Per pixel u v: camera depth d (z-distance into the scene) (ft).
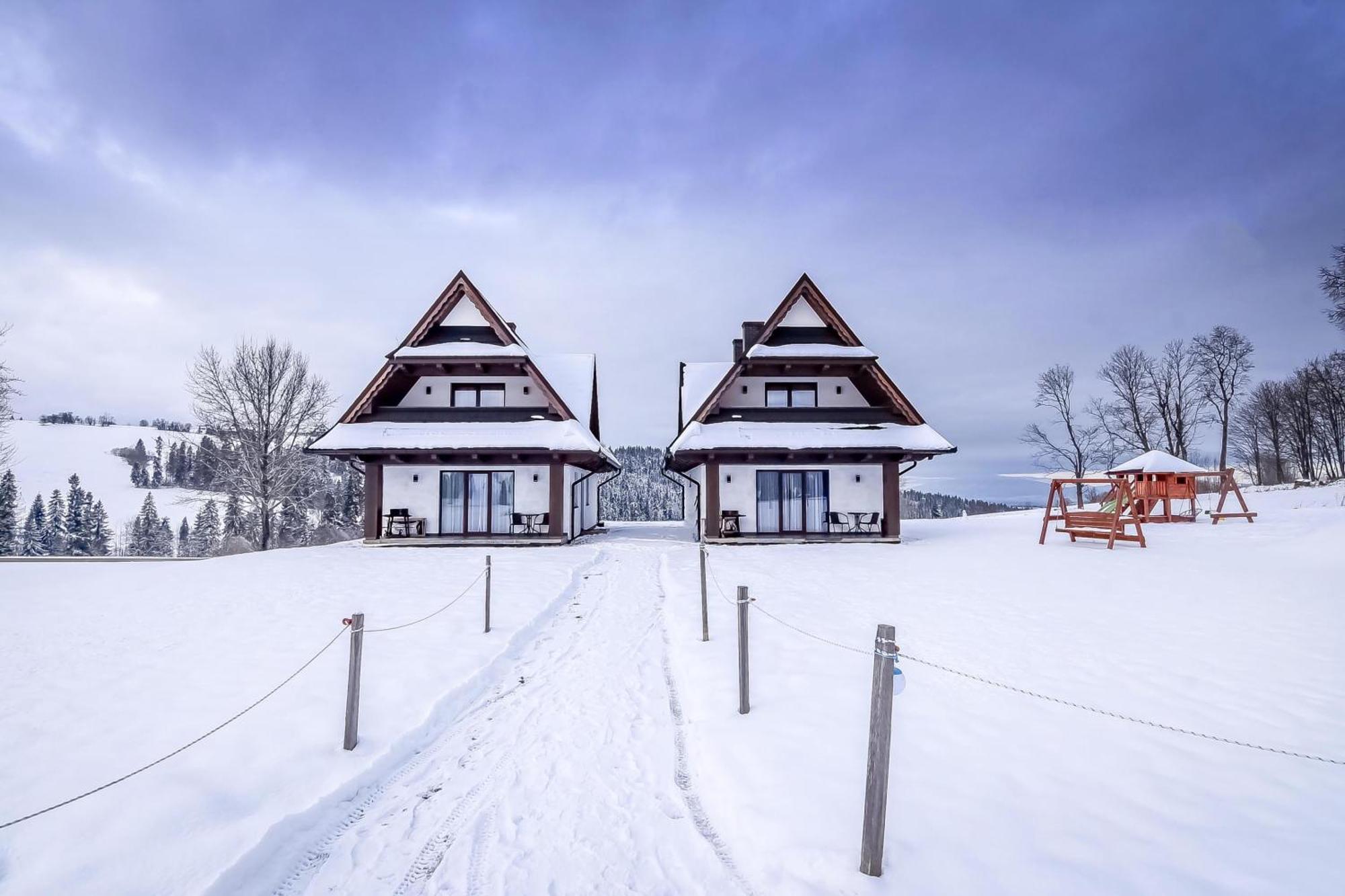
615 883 11.25
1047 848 11.02
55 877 10.61
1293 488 108.99
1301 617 26.91
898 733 16.01
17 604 33.45
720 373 86.33
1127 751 14.74
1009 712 17.17
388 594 35.81
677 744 17.13
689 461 68.54
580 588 40.27
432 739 17.56
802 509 67.00
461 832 13.01
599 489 102.37
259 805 13.23
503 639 26.35
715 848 12.25
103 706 18.42
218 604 32.94
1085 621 27.25
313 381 104.73
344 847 12.51
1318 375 140.15
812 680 20.24
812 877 10.56
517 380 69.31
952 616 28.68
